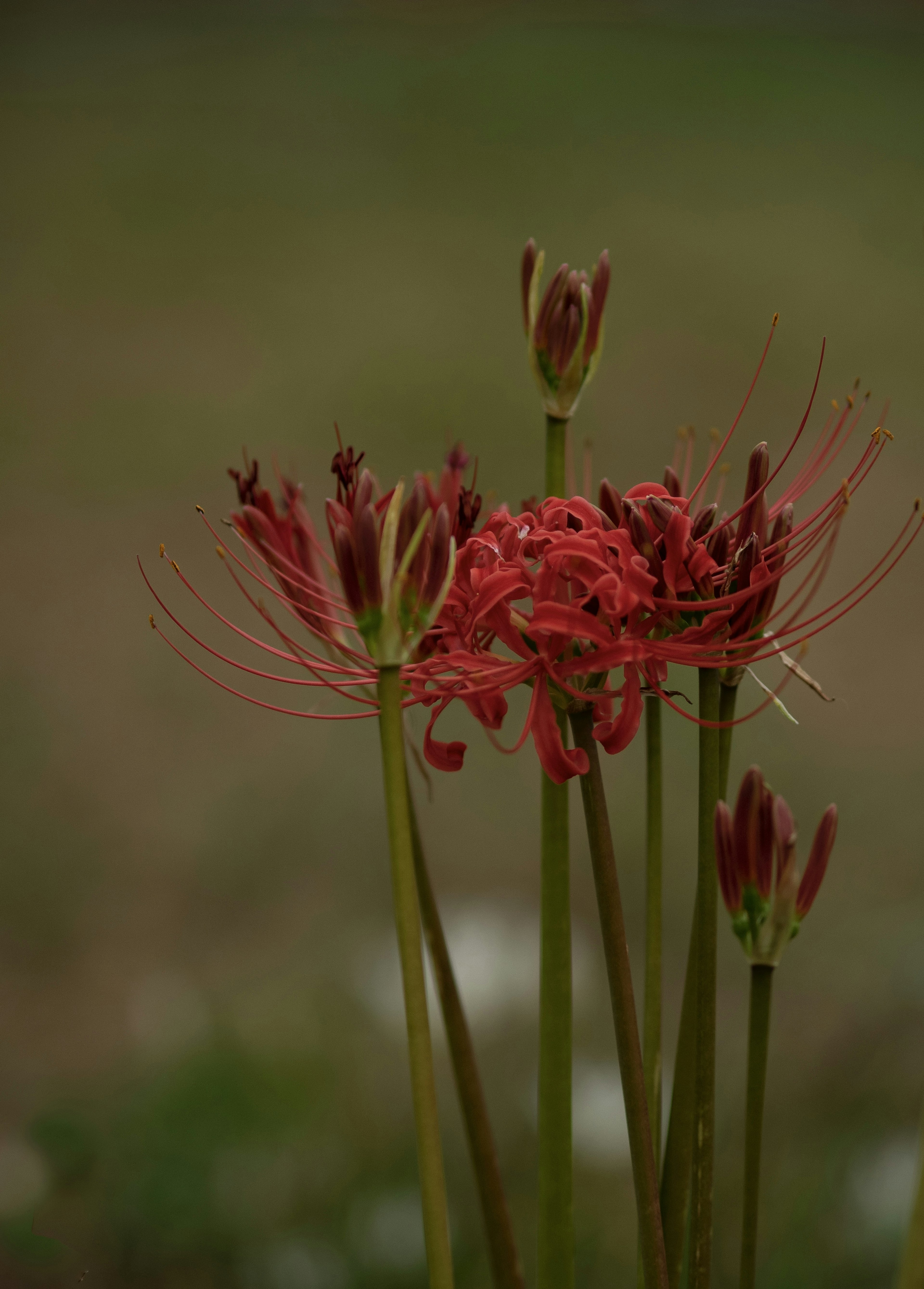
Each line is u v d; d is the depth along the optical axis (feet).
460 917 5.35
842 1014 5.57
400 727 3.00
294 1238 4.43
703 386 13.93
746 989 6.12
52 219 21.47
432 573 2.99
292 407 13.87
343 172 23.39
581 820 7.32
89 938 7.05
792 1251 4.24
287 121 26.27
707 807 3.10
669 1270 3.19
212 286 18.25
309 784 8.50
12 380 15.28
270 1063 5.04
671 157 23.62
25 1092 5.65
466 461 3.33
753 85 27.71
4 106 28.17
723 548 3.09
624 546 3.06
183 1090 4.87
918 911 6.24
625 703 3.07
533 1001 5.00
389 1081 5.15
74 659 10.10
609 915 3.06
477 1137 3.24
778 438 12.89
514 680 3.08
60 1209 4.50
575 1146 4.28
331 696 8.62
